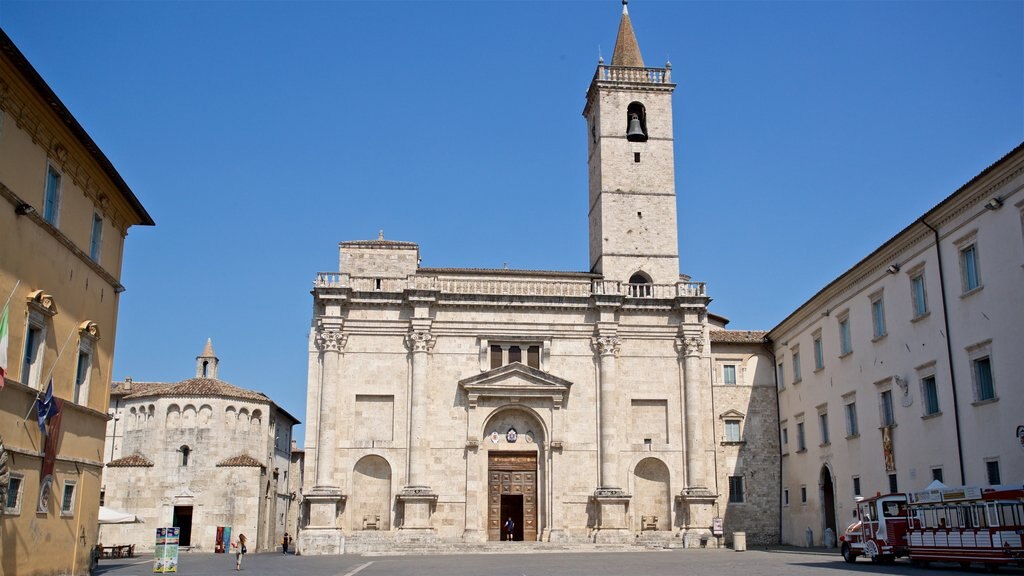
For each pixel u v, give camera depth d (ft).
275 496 271.69
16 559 92.02
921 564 121.49
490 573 120.78
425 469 194.70
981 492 106.11
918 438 145.79
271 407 265.34
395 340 201.67
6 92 86.89
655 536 195.62
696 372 206.39
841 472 176.14
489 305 204.95
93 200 113.80
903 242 150.92
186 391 249.14
